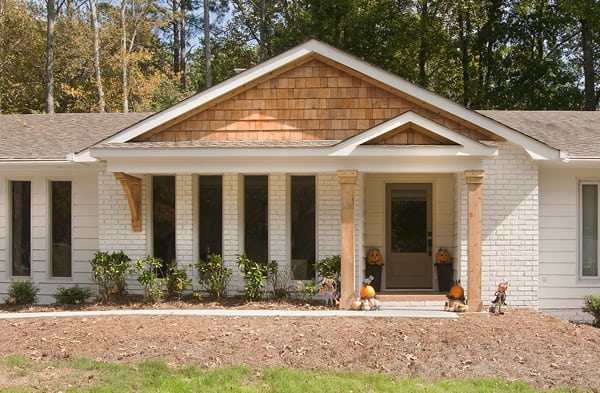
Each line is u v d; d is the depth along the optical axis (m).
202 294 13.41
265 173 13.41
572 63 33.06
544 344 9.30
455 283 13.15
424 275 15.06
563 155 12.16
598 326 12.59
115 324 10.44
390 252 15.11
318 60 12.88
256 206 13.80
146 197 13.66
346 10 29.25
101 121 16.66
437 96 12.45
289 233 13.59
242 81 12.74
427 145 11.53
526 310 12.28
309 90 12.87
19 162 13.52
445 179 14.70
